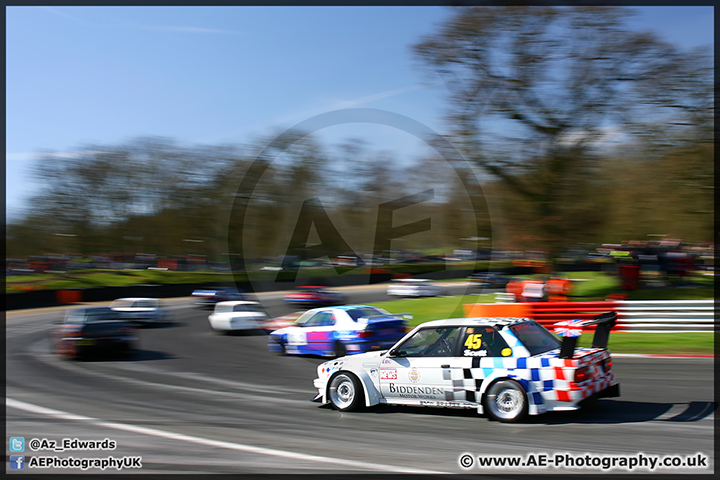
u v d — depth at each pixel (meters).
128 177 49.25
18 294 33.78
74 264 50.38
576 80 21.06
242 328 19.83
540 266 22.64
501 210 20.41
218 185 36.34
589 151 21.58
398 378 7.28
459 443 5.90
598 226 21.20
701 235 20.59
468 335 7.02
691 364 10.74
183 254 48.00
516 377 6.54
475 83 20.94
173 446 6.24
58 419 7.82
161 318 25.38
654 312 15.45
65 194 50.41
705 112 20.66
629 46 20.58
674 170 20.41
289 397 8.90
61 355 14.90
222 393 9.44
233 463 5.52
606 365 6.91
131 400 9.07
